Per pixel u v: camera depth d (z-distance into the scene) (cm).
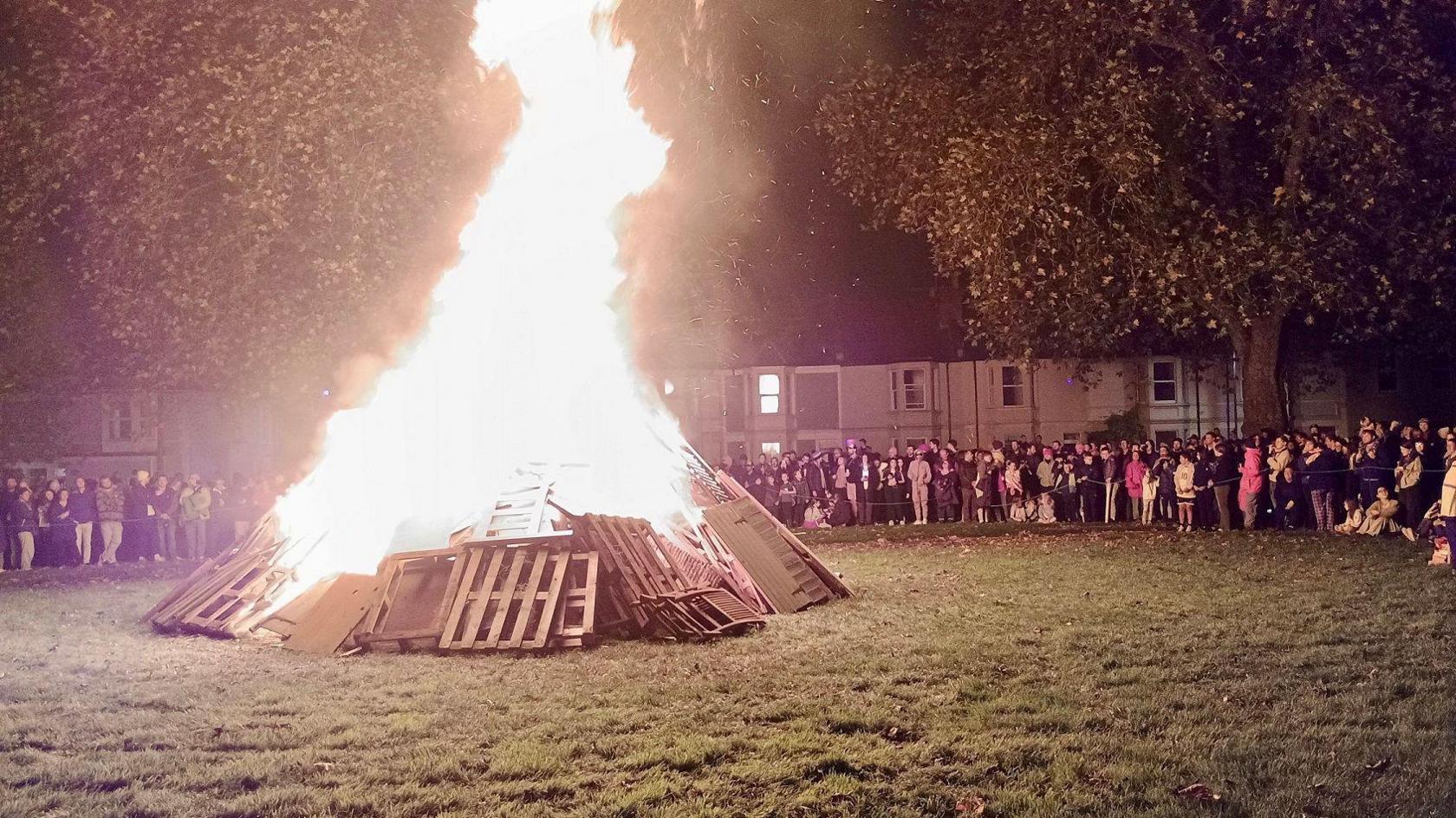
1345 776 740
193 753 890
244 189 2694
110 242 2884
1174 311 2795
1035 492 3409
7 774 841
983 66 3002
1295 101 2570
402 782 800
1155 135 2767
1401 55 2552
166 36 2739
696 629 1395
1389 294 2767
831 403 5672
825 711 960
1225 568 1864
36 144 2812
